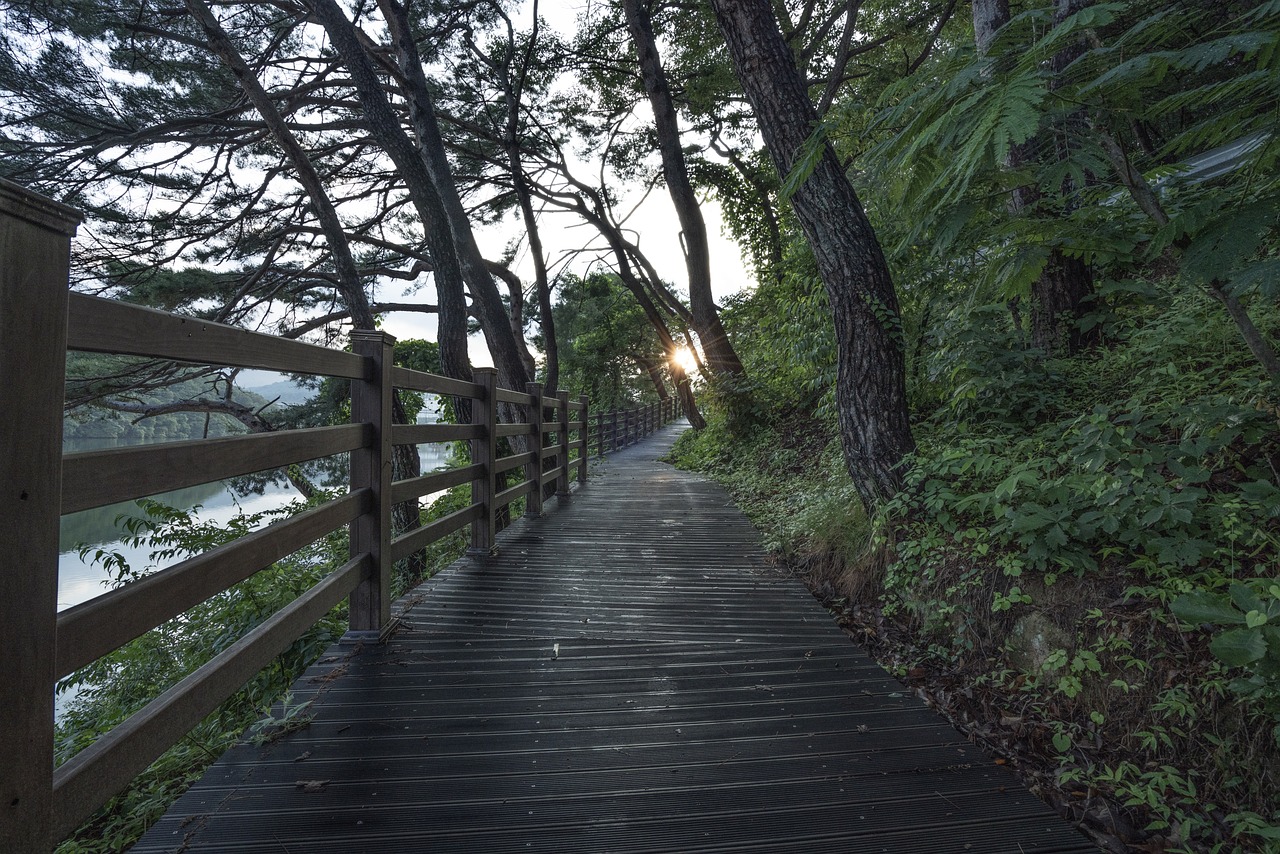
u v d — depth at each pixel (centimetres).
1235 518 257
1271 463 285
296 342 232
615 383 3156
